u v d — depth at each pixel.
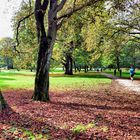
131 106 17.47
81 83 39.47
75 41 53.31
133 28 39.66
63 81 44.28
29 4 22.83
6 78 51.62
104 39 37.78
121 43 40.84
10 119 12.40
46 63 18.95
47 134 9.91
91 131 10.39
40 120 12.28
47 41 18.69
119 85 36.44
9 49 27.56
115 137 9.65
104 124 11.60
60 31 26.48
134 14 37.72
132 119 12.82
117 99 21.19
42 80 19.08
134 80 49.03
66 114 13.88
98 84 37.78
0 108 14.62
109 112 14.74
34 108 15.69
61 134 9.95
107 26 34.94
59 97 22.12
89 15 22.05
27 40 27.69
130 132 10.38
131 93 26.00
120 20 38.19
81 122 11.96
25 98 20.81
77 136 9.73
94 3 19.72
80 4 20.59
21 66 31.30
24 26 24.48
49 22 18.56
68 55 69.50
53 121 12.12
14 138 9.30
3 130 10.34
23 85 34.81
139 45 51.72
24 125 11.24
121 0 20.36
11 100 19.47
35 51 28.06
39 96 19.20
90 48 38.19
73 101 19.64
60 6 18.44
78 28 24.70
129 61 88.75
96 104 18.25
